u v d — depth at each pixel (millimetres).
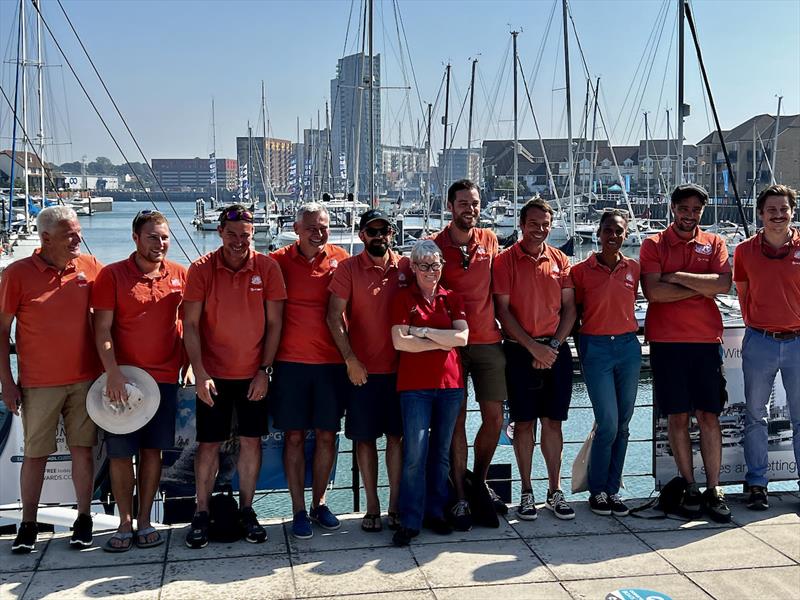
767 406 5754
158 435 4852
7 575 4492
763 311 5488
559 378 5328
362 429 5070
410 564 4676
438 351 4969
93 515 5051
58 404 4785
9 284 4691
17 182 55594
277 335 4984
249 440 5023
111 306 4758
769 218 5371
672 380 5418
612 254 5344
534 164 112938
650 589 4367
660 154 105625
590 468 5570
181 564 4652
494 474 6008
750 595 4309
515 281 5219
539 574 4555
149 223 4785
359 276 5020
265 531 5109
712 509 5348
